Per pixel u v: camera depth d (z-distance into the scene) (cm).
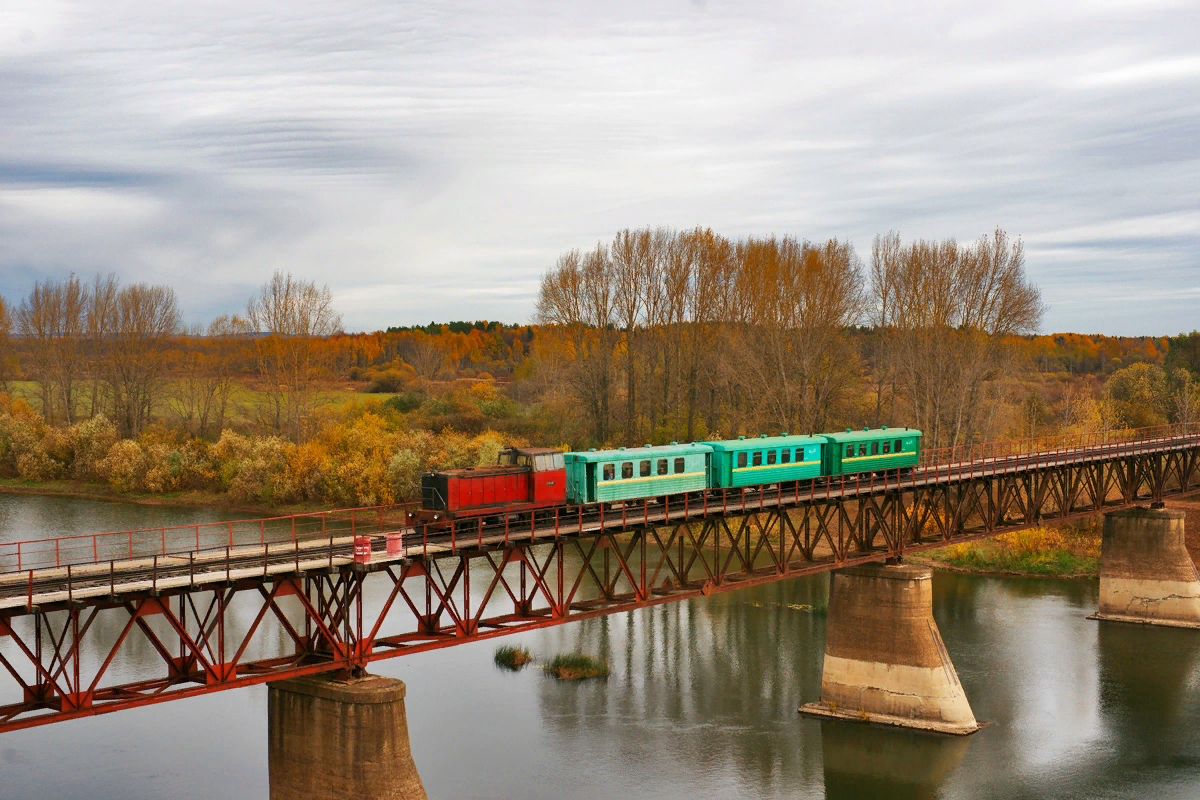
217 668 3344
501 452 5009
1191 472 9162
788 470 6206
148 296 14362
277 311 12975
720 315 11750
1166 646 7344
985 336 10938
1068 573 9262
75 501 11569
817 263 10950
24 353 17075
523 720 5600
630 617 7712
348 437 11738
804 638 7194
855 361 12250
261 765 4881
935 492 6531
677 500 5588
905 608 5722
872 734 5591
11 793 4531
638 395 13238
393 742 3469
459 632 4066
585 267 12400
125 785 4631
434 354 18800
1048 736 5606
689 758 5172
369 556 3666
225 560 3572
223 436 12119
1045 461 7675
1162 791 4938
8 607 2956
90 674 5756
